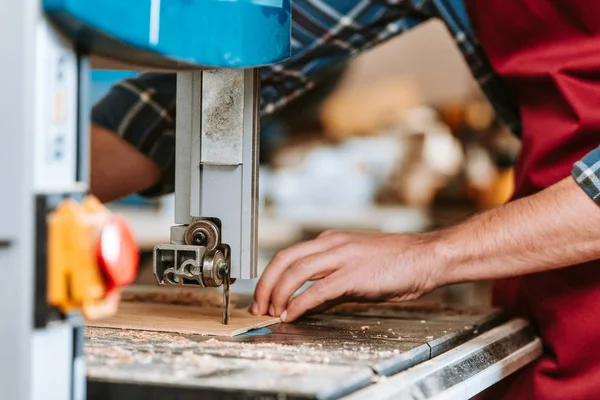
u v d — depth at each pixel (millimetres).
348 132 3861
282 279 1140
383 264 1137
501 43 1349
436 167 3578
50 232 582
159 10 675
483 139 3492
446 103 3781
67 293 589
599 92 1214
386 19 1522
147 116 1480
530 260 1131
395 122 3826
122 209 3395
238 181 1007
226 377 669
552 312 1248
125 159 1467
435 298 3055
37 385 590
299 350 845
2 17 566
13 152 567
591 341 1206
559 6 1261
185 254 993
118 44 644
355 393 678
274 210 3623
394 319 1188
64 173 618
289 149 3805
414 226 3428
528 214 1128
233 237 1014
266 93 1529
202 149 1011
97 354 776
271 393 624
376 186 3650
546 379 1229
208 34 753
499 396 1277
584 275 1223
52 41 594
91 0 594
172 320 1073
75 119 633
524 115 1336
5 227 569
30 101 569
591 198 1085
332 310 1276
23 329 572
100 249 583
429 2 1485
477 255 1141
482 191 3443
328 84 3797
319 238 1204
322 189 3633
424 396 749
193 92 1015
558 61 1259
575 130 1221
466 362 907
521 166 1346
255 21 817
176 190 1037
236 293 1466
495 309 1353
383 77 3889
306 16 1481
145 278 2461
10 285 571
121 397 660
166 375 672
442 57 3787
